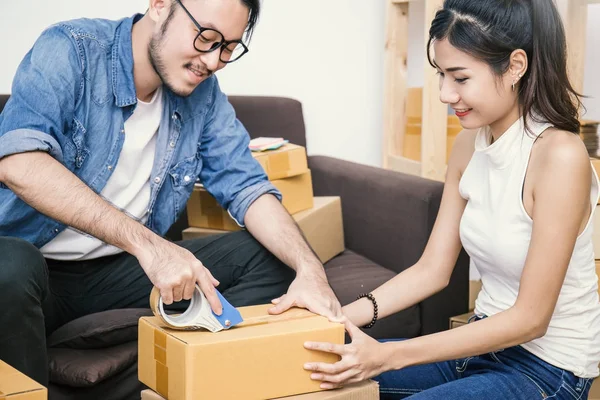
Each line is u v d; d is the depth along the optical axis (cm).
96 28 178
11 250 149
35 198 157
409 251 228
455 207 166
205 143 198
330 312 145
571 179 137
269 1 291
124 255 188
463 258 222
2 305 145
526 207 144
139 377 141
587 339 147
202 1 160
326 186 272
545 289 139
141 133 184
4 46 258
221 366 125
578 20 242
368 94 310
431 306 218
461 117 146
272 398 130
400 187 233
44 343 153
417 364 141
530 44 139
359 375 137
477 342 140
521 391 141
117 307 187
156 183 188
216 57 164
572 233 138
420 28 305
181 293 138
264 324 138
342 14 301
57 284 183
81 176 178
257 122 269
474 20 137
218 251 186
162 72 170
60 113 170
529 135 144
